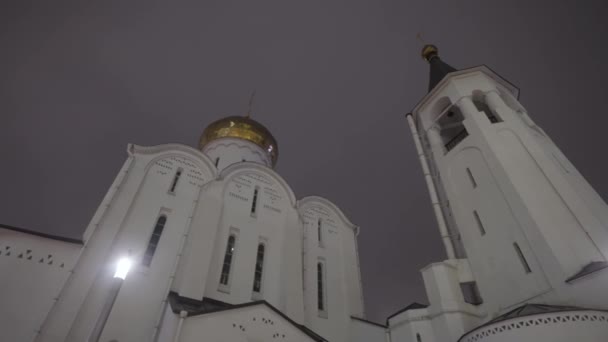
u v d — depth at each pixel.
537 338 12.45
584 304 13.69
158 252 17.33
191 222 18.94
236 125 31.00
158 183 19.94
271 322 13.98
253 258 19.64
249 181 23.19
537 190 17.67
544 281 15.48
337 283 22.27
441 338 17.30
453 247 21.34
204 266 17.30
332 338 19.56
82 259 15.48
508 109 22.42
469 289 20.14
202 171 21.73
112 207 17.66
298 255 20.73
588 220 15.88
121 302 15.08
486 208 19.70
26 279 14.64
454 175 22.66
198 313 12.88
